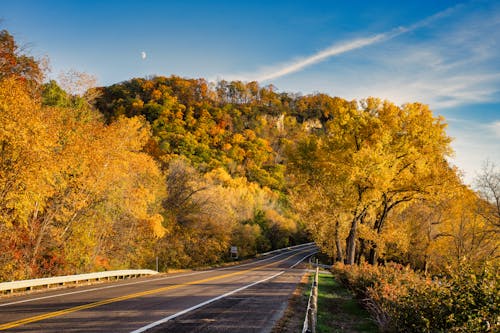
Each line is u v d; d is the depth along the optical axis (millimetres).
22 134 16969
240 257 58656
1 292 15383
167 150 70750
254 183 92188
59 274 22594
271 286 19719
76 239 24797
